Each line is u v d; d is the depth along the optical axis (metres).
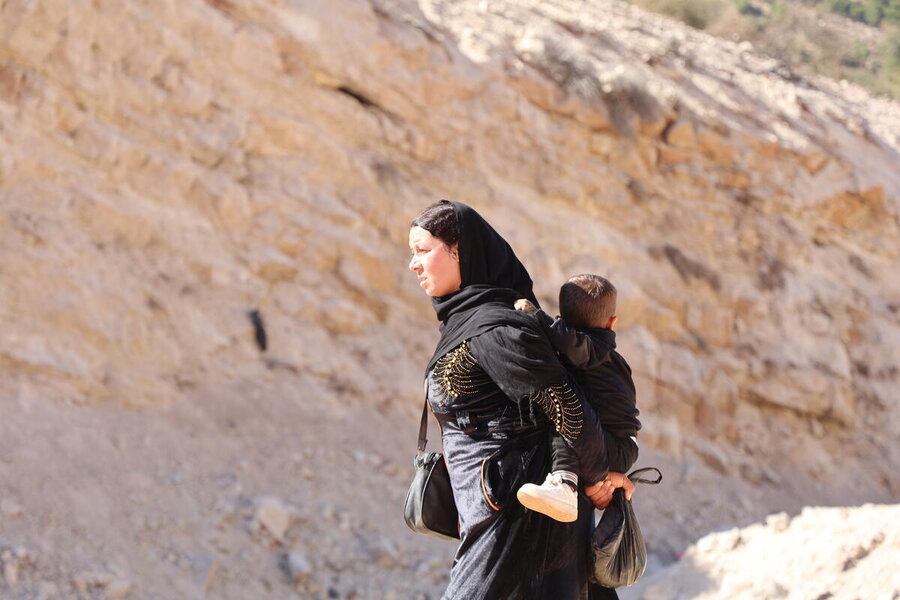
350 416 9.50
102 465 7.49
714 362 13.05
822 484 13.01
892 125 18.91
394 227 10.97
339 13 11.38
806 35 29.28
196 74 10.01
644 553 2.79
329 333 10.05
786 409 13.42
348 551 7.96
